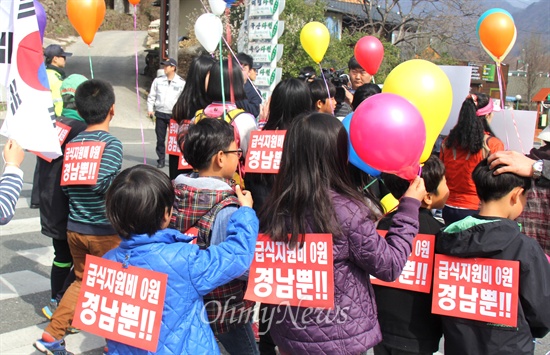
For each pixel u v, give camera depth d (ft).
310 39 17.47
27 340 12.21
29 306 13.89
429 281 7.89
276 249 7.24
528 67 108.58
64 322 10.46
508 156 7.70
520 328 7.19
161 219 6.89
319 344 7.03
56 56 23.26
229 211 8.07
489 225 7.27
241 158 11.72
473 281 7.38
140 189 6.66
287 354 7.38
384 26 71.56
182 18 73.10
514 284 7.07
